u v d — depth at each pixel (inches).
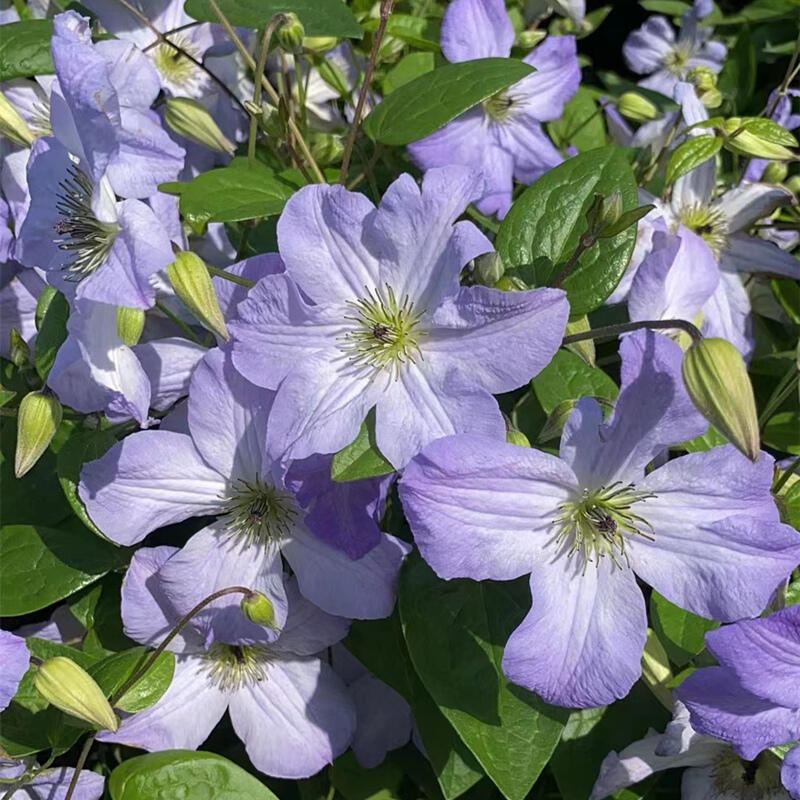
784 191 13.7
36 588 11.2
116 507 10.6
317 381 10.2
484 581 10.8
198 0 12.6
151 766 10.1
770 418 12.5
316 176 12.5
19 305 13.0
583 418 9.5
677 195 13.9
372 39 14.7
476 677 10.3
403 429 9.8
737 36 18.8
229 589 10.3
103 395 10.7
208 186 11.9
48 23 12.8
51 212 10.8
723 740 10.1
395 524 11.8
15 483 12.3
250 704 11.6
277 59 14.3
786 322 14.6
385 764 12.1
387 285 10.3
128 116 11.2
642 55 20.2
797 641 9.2
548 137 15.7
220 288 10.8
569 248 11.6
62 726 10.5
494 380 9.6
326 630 11.3
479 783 11.9
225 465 10.8
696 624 10.4
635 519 9.9
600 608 9.7
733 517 9.6
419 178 14.1
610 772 10.5
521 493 9.4
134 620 10.8
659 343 9.1
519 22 15.8
